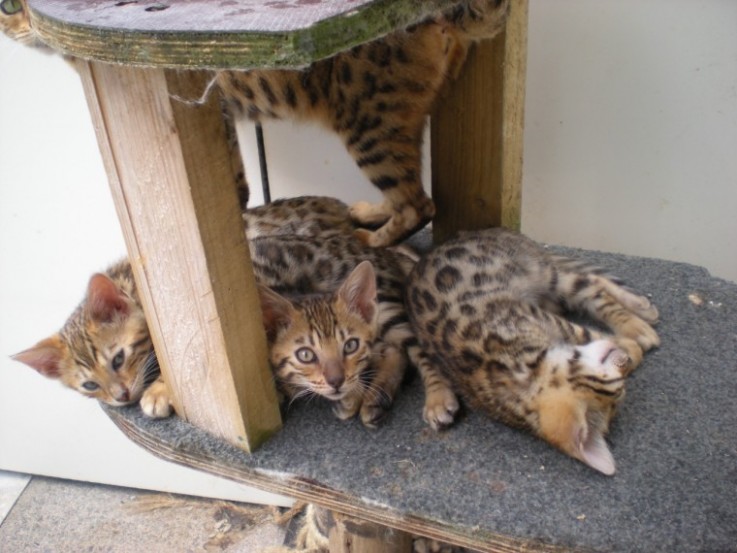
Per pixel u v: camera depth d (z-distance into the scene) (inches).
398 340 30.1
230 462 26.5
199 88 22.1
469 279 30.7
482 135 30.4
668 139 36.7
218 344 24.9
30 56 34.7
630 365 27.6
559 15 35.2
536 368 27.4
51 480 46.3
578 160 38.0
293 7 19.9
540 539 23.8
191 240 23.5
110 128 23.2
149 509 44.6
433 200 33.1
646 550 23.3
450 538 24.7
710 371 28.6
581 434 25.3
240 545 42.5
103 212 37.8
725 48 34.5
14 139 36.6
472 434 26.9
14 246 39.1
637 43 35.1
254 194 40.2
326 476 25.7
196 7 20.4
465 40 28.6
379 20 19.7
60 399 43.1
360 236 34.3
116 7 20.8
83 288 39.8
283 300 27.5
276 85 31.6
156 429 27.3
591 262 34.2
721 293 32.5
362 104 31.0
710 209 37.8
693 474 25.1
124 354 28.3
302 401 28.3
